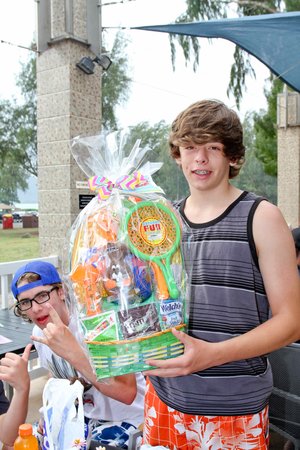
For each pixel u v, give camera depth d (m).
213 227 1.17
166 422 1.27
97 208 1.11
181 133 1.13
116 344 0.94
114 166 1.30
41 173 4.85
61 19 4.55
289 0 12.39
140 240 1.03
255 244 1.12
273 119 14.91
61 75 4.60
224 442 1.19
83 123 4.73
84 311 1.01
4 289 3.66
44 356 1.86
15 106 15.28
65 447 1.17
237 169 1.23
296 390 1.70
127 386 1.40
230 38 4.21
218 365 1.06
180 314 1.00
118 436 1.69
